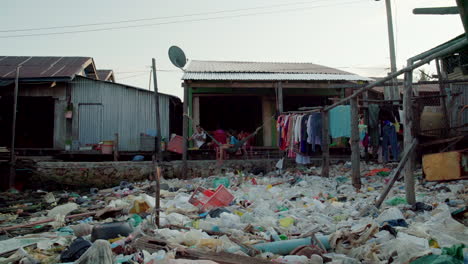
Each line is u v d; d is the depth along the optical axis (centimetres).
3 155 1394
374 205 704
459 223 524
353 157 1020
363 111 1223
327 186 1080
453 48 589
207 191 855
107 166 1443
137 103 1673
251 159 1563
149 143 1636
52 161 1497
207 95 1689
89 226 613
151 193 1088
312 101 1878
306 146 1205
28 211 962
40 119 1814
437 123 954
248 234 560
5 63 1805
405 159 726
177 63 1561
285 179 1285
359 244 477
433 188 950
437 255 390
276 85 1552
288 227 609
